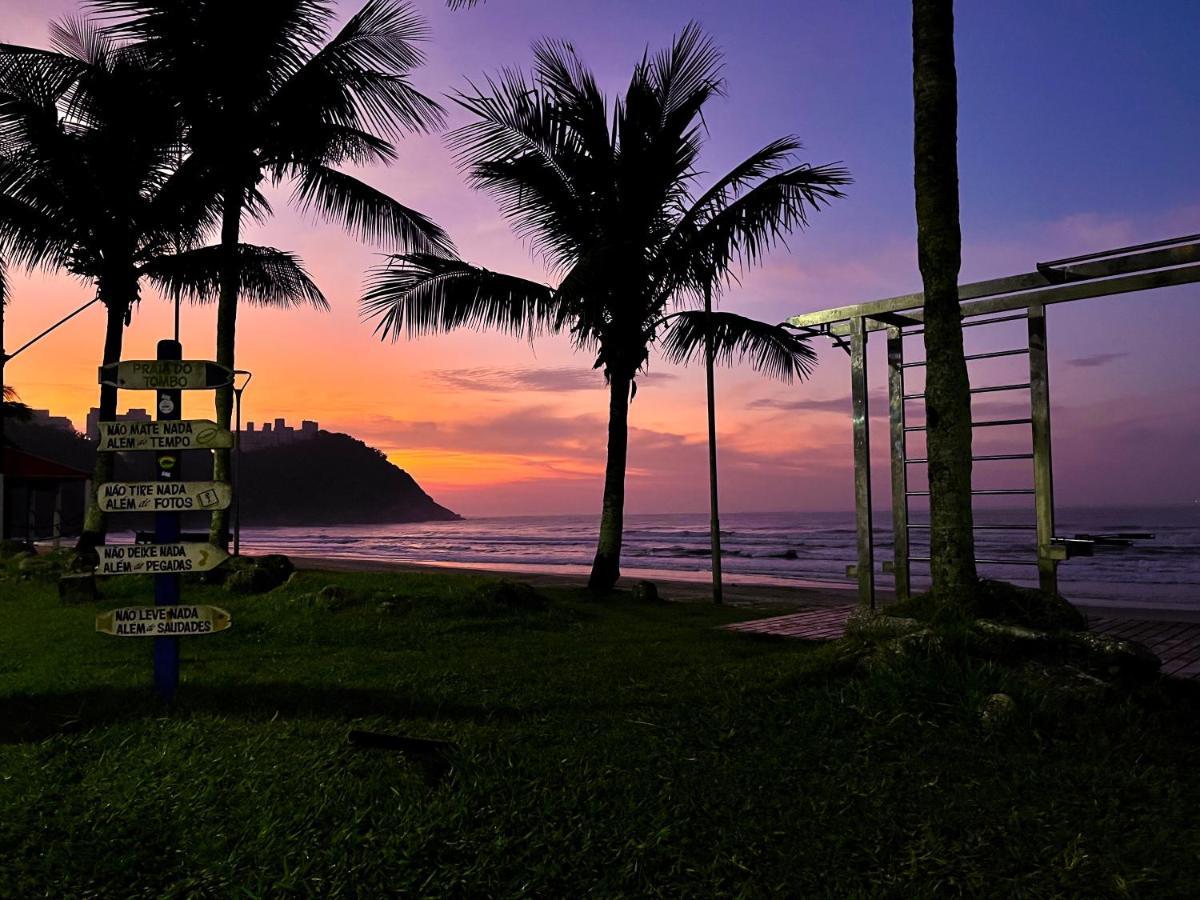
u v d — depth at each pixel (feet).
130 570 20.33
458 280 46.73
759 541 242.58
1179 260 23.84
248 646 30.94
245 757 15.16
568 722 18.19
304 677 23.93
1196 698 18.94
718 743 15.97
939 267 21.75
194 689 21.42
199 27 47.50
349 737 14.57
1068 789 13.19
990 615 21.25
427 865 11.13
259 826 12.19
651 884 10.65
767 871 10.91
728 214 45.03
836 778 13.97
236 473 93.86
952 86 22.09
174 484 20.56
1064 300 26.84
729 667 23.58
